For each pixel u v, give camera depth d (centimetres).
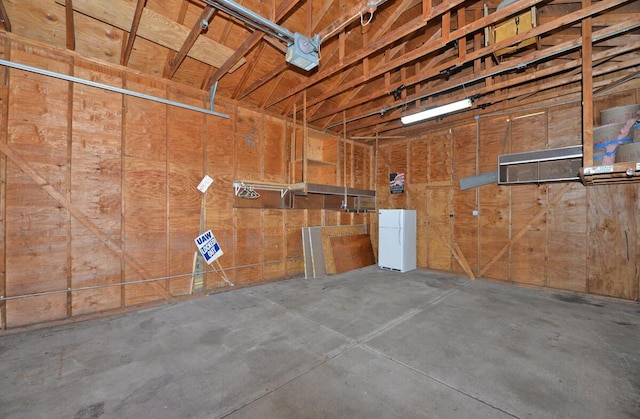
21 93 278
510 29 305
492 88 368
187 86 385
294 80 431
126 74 339
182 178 378
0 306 267
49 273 289
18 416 161
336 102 498
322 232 538
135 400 175
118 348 240
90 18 286
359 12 247
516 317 311
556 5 317
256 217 451
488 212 486
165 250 361
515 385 191
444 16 282
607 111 339
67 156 299
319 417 162
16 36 277
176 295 368
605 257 380
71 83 303
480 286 440
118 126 330
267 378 198
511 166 458
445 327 284
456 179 528
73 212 301
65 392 182
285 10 254
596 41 331
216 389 186
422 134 577
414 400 176
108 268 322
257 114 458
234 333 269
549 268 423
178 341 253
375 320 301
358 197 618
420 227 578
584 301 368
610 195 379
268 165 472
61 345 245
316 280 475
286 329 278
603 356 228
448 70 339
